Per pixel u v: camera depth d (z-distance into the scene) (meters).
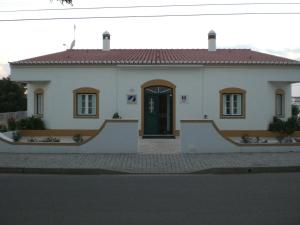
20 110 47.72
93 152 16.45
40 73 23.62
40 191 10.09
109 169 13.27
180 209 8.20
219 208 8.25
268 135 23.52
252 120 23.66
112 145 16.50
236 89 23.55
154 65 23.23
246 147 16.55
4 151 16.52
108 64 23.42
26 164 13.97
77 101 23.78
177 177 12.39
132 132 16.52
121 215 7.75
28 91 25.11
